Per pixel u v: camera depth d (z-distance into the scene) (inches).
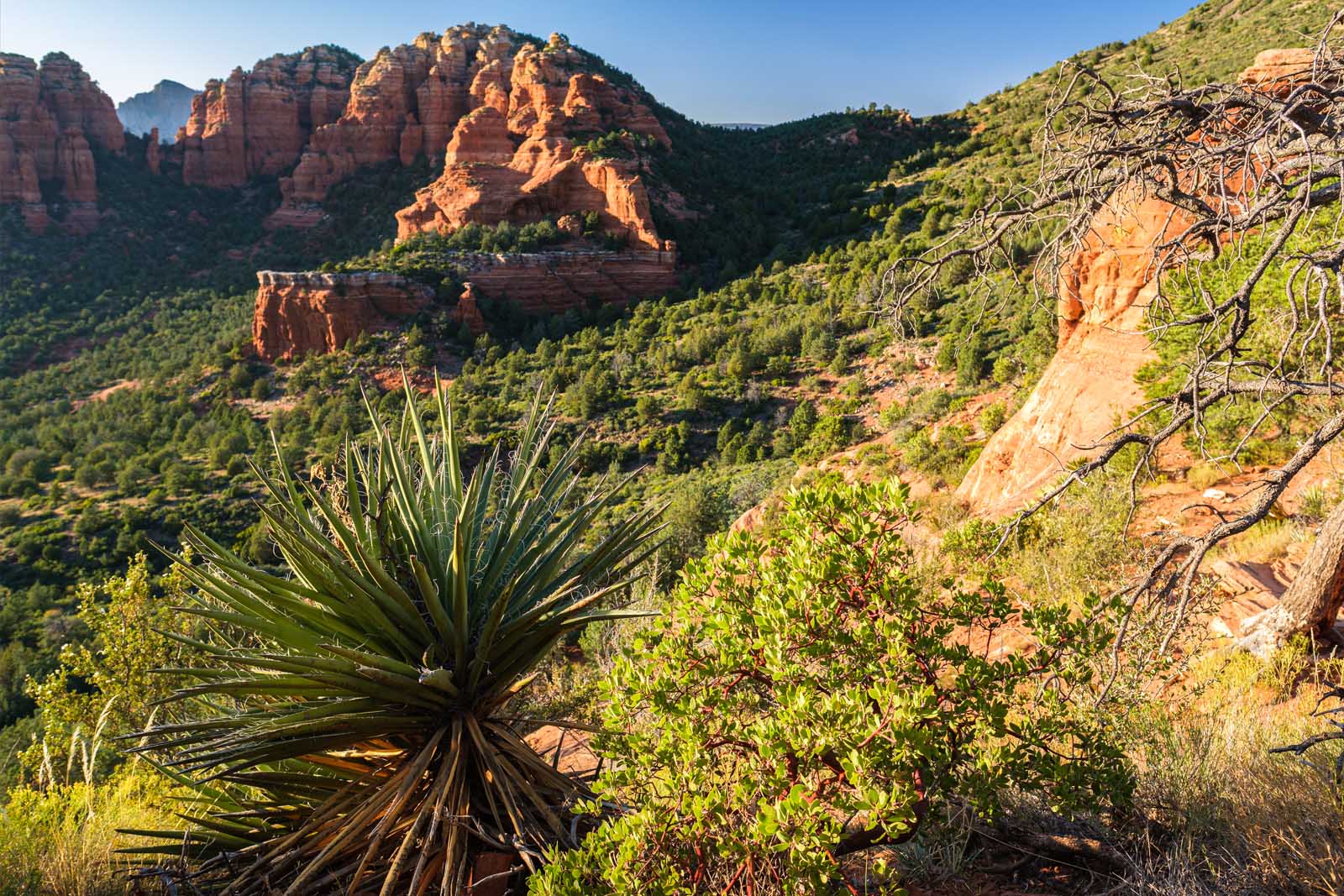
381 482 154.3
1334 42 157.9
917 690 104.6
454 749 135.2
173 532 2317.9
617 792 117.1
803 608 114.5
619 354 3161.9
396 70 7170.3
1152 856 118.1
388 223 6471.5
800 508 123.8
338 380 3388.3
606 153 4992.6
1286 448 390.6
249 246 6702.8
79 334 4886.8
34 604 1951.3
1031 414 627.5
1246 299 147.8
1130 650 163.6
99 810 196.5
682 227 4785.9
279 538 142.4
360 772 149.9
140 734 122.7
